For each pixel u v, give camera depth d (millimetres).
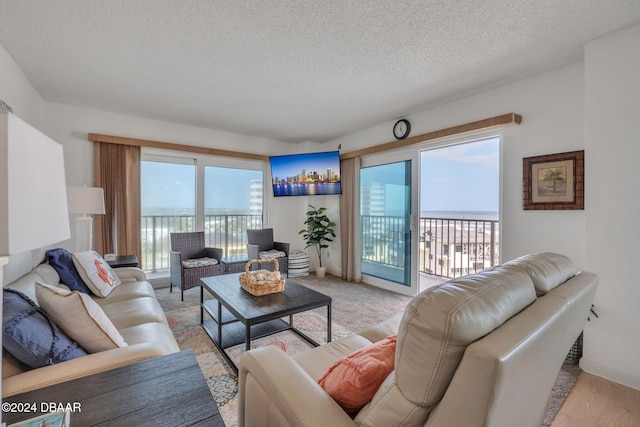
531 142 2520
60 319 1126
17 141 573
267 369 984
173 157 4082
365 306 3244
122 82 2701
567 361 2076
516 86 2621
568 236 2305
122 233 3566
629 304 1823
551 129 2408
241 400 1100
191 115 3641
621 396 1722
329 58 2266
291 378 944
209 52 2186
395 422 710
